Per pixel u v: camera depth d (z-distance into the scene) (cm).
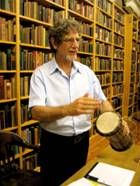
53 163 153
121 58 598
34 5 287
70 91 148
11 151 194
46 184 158
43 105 136
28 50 295
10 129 266
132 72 661
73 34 137
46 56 320
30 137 294
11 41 260
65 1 340
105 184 109
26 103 295
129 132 124
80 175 117
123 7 581
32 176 184
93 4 420
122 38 600
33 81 144
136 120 397
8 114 264
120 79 599
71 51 140
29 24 296
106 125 113
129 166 128
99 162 132
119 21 563
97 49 451
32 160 292
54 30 139
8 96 264
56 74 147
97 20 439
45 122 146
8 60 261
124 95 630
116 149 127
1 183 173
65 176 154
